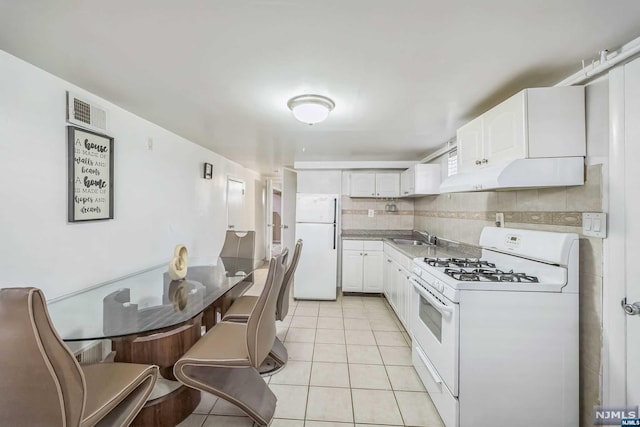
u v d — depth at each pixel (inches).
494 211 96.7
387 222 191.5
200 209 156.7
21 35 54.3
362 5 44.9
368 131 115.9
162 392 70.4
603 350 58.7
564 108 62.4
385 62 62.5
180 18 48.6
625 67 54.0
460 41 54.4
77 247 80.4
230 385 68.7
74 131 77.2
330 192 191.3
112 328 59.2
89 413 43.4
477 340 63.3
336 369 94.3
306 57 60.9
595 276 60.5
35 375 36.8
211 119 104.9
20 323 35.3
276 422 70.8
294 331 123.9
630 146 53.6
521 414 63.3
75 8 46.2
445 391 67.8
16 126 64.3
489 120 75.3
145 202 110.1
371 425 70.0
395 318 139.6
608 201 57.6
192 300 76.3
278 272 66.3
